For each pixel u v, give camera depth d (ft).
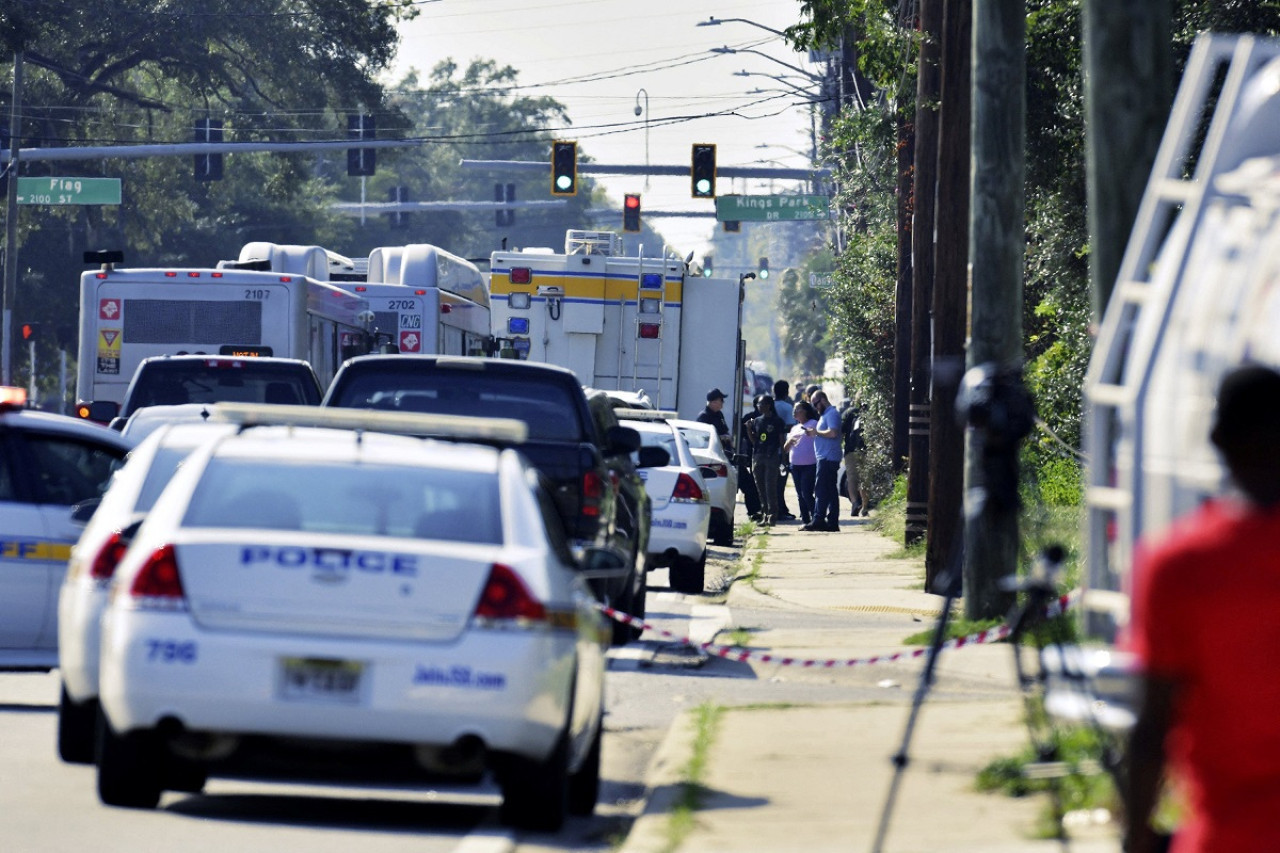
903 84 295.69
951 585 90.38
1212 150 90.99
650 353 413.59
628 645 195.93
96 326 309.01
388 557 98.48
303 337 310.65
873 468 452.76
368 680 96.58
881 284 450.71
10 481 144.15
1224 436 50.37
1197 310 87.25
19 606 142.61
